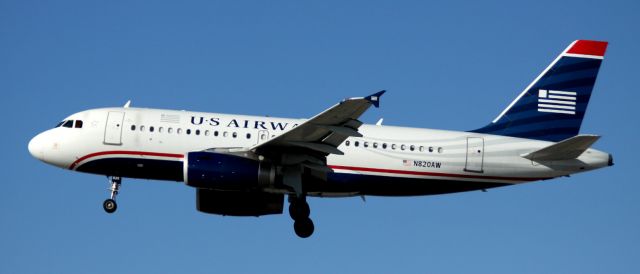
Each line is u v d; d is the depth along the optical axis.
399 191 104.38
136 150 100.75
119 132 101.12
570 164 103.44
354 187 103.25
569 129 107.75
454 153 103.69
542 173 104.00
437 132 105.31
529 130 107.31
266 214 105.88
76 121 102.56
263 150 97.06
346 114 87.75
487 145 104.62
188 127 101.25
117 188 103.12
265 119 102.94
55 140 102.00
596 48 109.38
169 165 100.50
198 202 105.31
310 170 101.12
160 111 103.31
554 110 108.06
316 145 94.31
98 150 101.12
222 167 96.44
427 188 104.56
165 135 100.88
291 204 103.50
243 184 97.06
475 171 103.88
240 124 101.81
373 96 83.94
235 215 105.88
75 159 101.69
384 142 103.25
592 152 103.81
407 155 102.94
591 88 108.62
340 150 100.69
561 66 109.00
